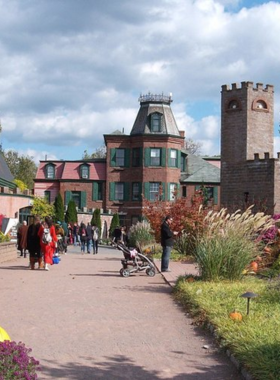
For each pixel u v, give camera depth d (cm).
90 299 1453
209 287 1487
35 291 1593
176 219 2920
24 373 620
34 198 5159
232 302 1238
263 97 5500
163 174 6359
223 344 923
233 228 1766
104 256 3462
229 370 822
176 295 1493
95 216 5978
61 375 784
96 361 862
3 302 1387
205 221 2353
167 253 2169
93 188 6588
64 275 2073
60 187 6625
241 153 5456
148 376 791
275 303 1223
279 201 5191
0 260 2691
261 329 959
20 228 3109
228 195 5525
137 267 2066
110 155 6494
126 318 1200
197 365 848
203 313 1170
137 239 3825
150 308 1327
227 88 5569
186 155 6781
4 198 3897
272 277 1731
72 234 5234
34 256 2319
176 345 969
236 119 5506
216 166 6869
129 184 6469
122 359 877
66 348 938
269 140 5522
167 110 6550
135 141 6456
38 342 975
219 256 1662
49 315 1219
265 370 744
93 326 1113
